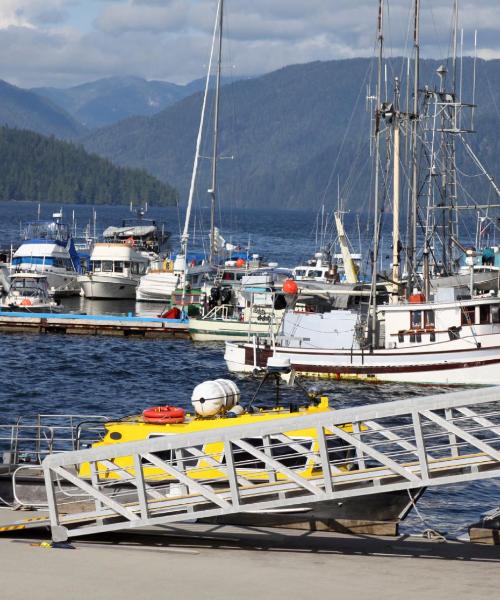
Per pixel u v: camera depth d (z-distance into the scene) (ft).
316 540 153.58
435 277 462.60
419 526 183.21
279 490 143.43
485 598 123.34
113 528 144.25
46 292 580.30
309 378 363.15
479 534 156.56
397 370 354.74
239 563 137.59
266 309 461.78
